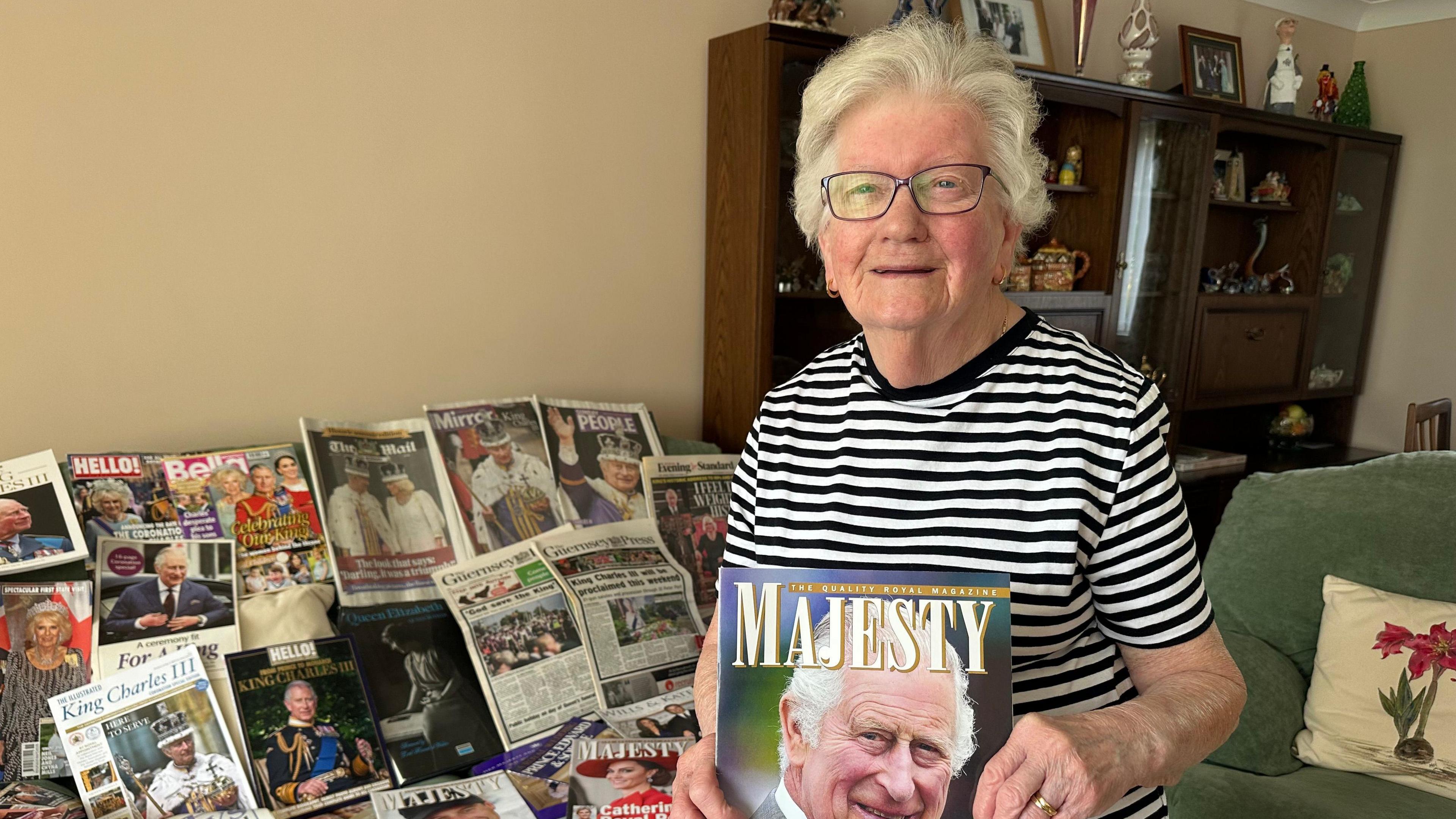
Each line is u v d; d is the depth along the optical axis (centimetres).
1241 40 344
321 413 199
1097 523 81
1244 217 376
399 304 205
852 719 74
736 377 240
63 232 166
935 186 80
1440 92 378
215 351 184
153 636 148
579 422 212
